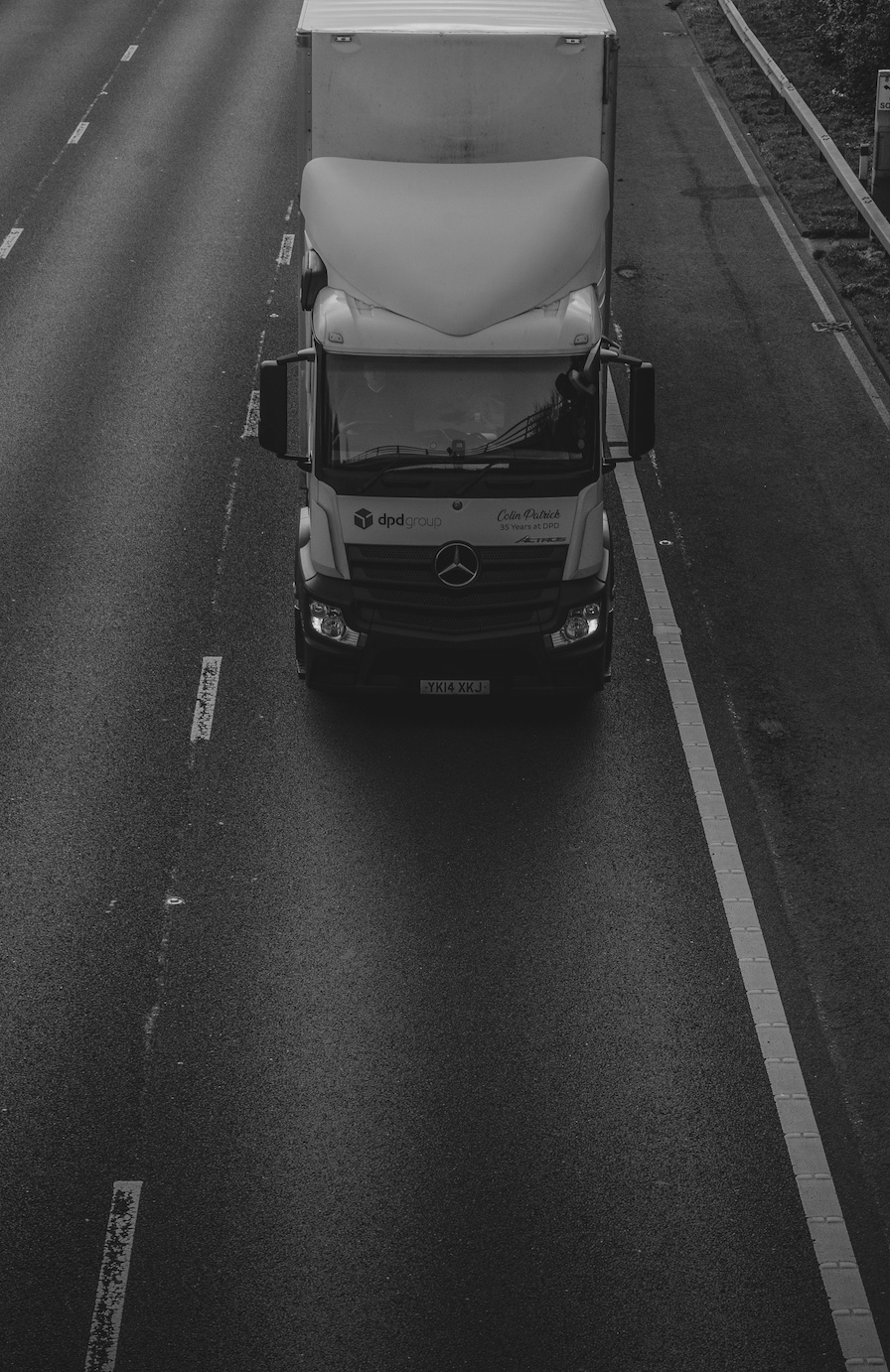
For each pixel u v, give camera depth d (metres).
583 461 11.83
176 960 10.59
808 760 12.71
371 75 12.20
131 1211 8.80
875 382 18.94
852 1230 8.79
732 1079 9.77
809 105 27.75
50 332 19.75
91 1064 9.76
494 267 11.52
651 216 23.64
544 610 12.44
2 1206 8.80
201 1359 8.02
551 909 11.13
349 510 11.97
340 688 12.86
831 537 15.84
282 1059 9.84
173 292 20.86
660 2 34.59
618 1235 8.73
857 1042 10.07
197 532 15.65
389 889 11.28
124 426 17.59
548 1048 9.98
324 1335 8.14
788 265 22.11
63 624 14.18
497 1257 8.58
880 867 11.58
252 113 27.45
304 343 12.62
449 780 12.40
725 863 11.60
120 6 33.91
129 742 12.73
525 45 12.11
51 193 24.00
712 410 18.25
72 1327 8.16
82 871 11.36
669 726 13.09
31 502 16.09
